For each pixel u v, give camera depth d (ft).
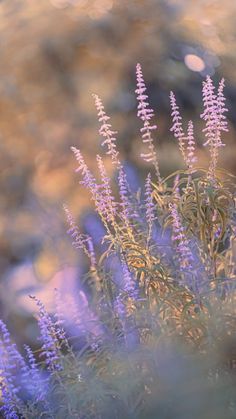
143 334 7.68
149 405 7.22
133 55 17.48
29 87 17.58
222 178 9.29
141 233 8.04
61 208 16.05
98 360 7.58
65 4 18.56
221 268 7.82
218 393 7.09
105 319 7.89
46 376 8.45
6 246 16.03
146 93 17.10
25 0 19.01
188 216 7.72
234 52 17.71
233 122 16.29
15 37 18.07
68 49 17.71
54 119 17.29
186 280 7.61
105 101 16.98
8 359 8.16
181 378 7.21
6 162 17.29
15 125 17.47
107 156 16.53
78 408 7.47
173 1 18.43
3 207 16.71
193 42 17.78
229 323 7.32
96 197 8.16
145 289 7.68
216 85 17.12
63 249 15.24
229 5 18.62
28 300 14.01
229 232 7.88
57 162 16.96
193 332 7.48
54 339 7.92
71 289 9.70
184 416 7.11
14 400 7.93
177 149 15.94
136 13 18.17
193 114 16.79
